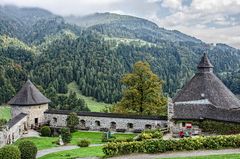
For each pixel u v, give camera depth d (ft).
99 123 260.83
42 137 235.61
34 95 273.95
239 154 125.59
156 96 270.87
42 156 162.30
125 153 138.21
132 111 275.18
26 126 261.03
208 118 205.77
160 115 253.03
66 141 204.95
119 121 254.06
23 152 142.31
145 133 179.22
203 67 233.96
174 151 137.59
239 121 191.62
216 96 221.25
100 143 204.54
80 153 159.12
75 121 258.78
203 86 226.17
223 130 199.41
